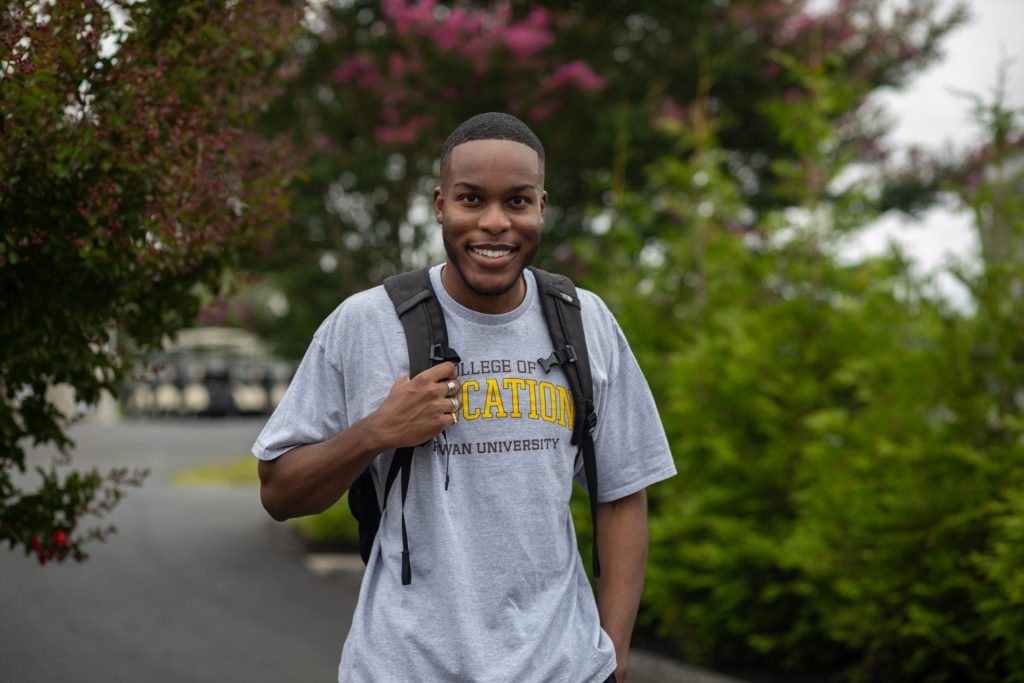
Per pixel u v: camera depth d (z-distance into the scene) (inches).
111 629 267.6
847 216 253.6
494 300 90.2
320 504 88.8
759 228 265.6
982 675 194.2
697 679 231.5
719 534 228.5
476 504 87.1
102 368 134.6
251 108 142.9
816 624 223.0
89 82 122.0
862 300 240.8
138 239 123.3
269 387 1416.1
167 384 1376.7
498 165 86.4
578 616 91.5
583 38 352.5
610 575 97.9
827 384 234.8
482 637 85.4
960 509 197.3
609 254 320.8
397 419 84.0
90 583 327.3
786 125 258.5
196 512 512.1
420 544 87.3
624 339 100.7
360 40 356.5
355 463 85.2
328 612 298.4
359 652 87.2
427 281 91.8
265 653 248.7
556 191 368.8
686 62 366.0
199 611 294.4
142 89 121.6
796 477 225.3
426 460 87.4
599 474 99.2
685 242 280.5
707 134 283.6
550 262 348.2
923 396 208.8
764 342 238.7
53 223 119.3
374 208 368.5
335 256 373.7
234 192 135.0
